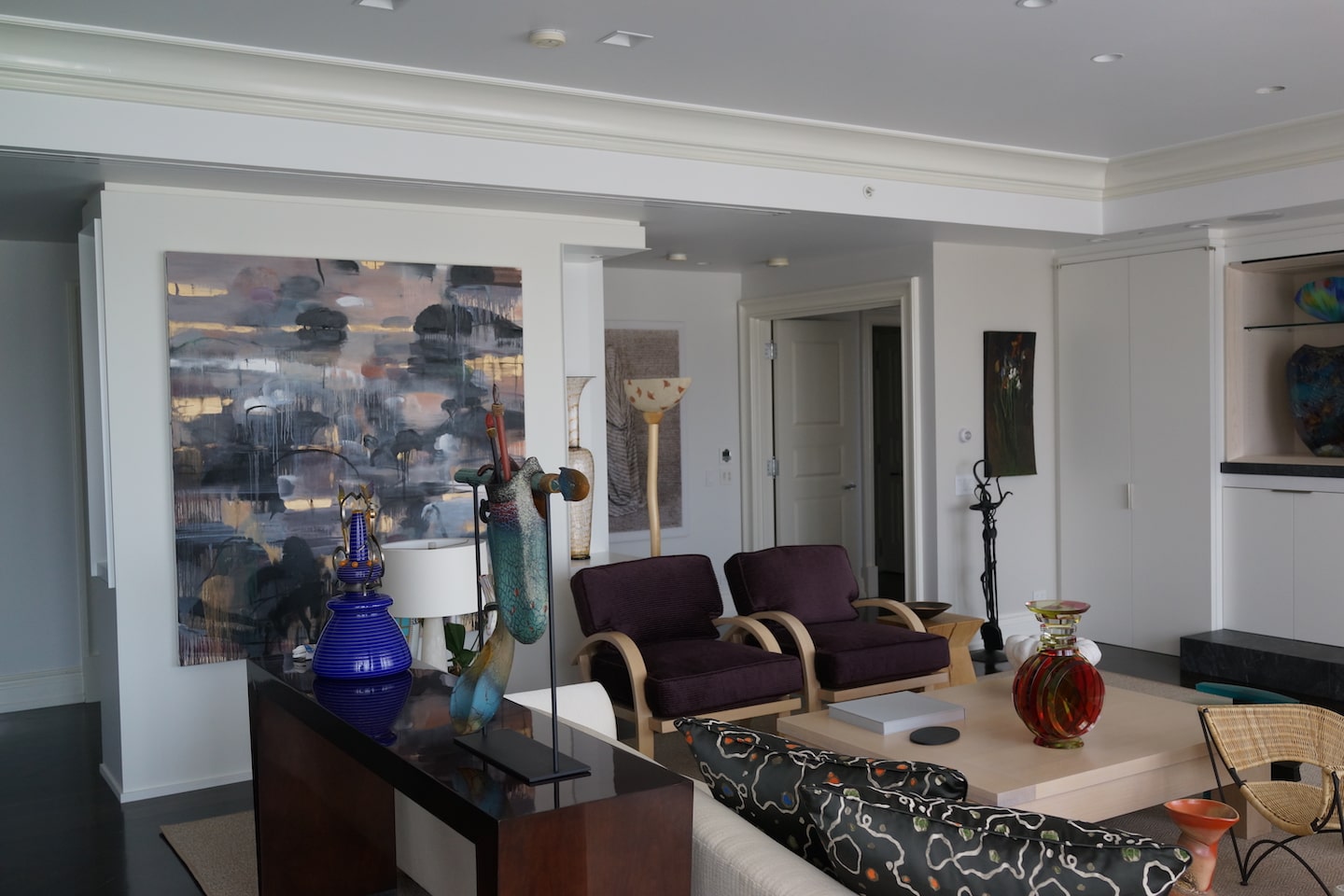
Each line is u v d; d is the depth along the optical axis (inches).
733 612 314.0
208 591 175.5
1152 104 194.1
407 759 83.7
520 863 69.7
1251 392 254.7
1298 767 143.4
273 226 181.6
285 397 181.5
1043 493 279.6
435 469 195.6
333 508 185.8
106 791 177.0
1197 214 235.9
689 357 305.6
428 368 195.0
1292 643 234.8
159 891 138.3
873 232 241.4
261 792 123.6
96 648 236.7
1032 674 133.4
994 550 266.8
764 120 197.6
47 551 234.8
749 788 80.7
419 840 124.3
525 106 178.9
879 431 371.9
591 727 120.1
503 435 82.2
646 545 298.8
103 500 178.7
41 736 210.2
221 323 175.9
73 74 146.2
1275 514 241.6
